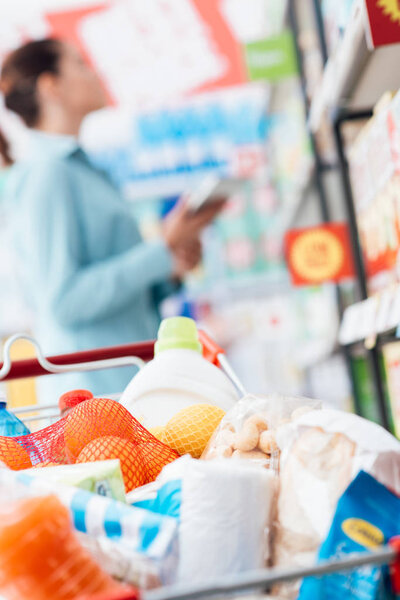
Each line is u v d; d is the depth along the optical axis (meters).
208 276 7.52
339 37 2.08
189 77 5.19
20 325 6.39
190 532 0.79
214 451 0.98
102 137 5.71
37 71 4.87
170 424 1.12
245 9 5.20
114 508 0.74
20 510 0.64
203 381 1.29
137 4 5.06
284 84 5.25
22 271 4.81
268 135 6.02
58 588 0.64
